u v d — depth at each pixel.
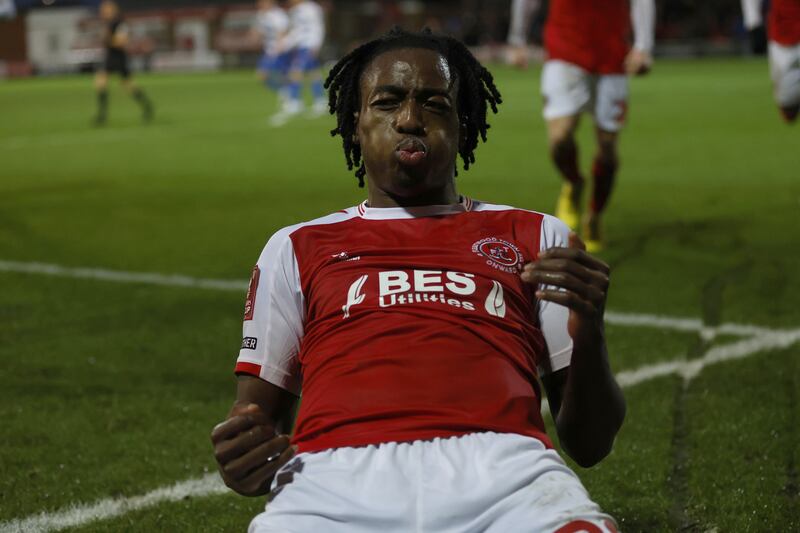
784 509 2.87
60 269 6.36
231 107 20.94
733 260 6.25
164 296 5.64
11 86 30.95
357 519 1.87
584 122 16.97
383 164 2.33
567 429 2.13
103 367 4.37
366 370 2.09
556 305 2.27
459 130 2.57
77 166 11.83
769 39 7.78
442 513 1.86
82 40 40.78
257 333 2.31
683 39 43.75
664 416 3.63
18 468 3.30
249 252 6.82
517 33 7.73
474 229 2.32
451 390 2.06
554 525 1.79
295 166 11.48
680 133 14.36
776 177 9.91
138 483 3.18
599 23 6.34
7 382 4.17
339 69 2.57
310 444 2.05
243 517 2.93
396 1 45.84
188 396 4.01
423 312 2.15
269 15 21.25
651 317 5.00
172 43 42.84
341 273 2.26
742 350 4.40
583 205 8.51
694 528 2.78
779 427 3.49
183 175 10.88
